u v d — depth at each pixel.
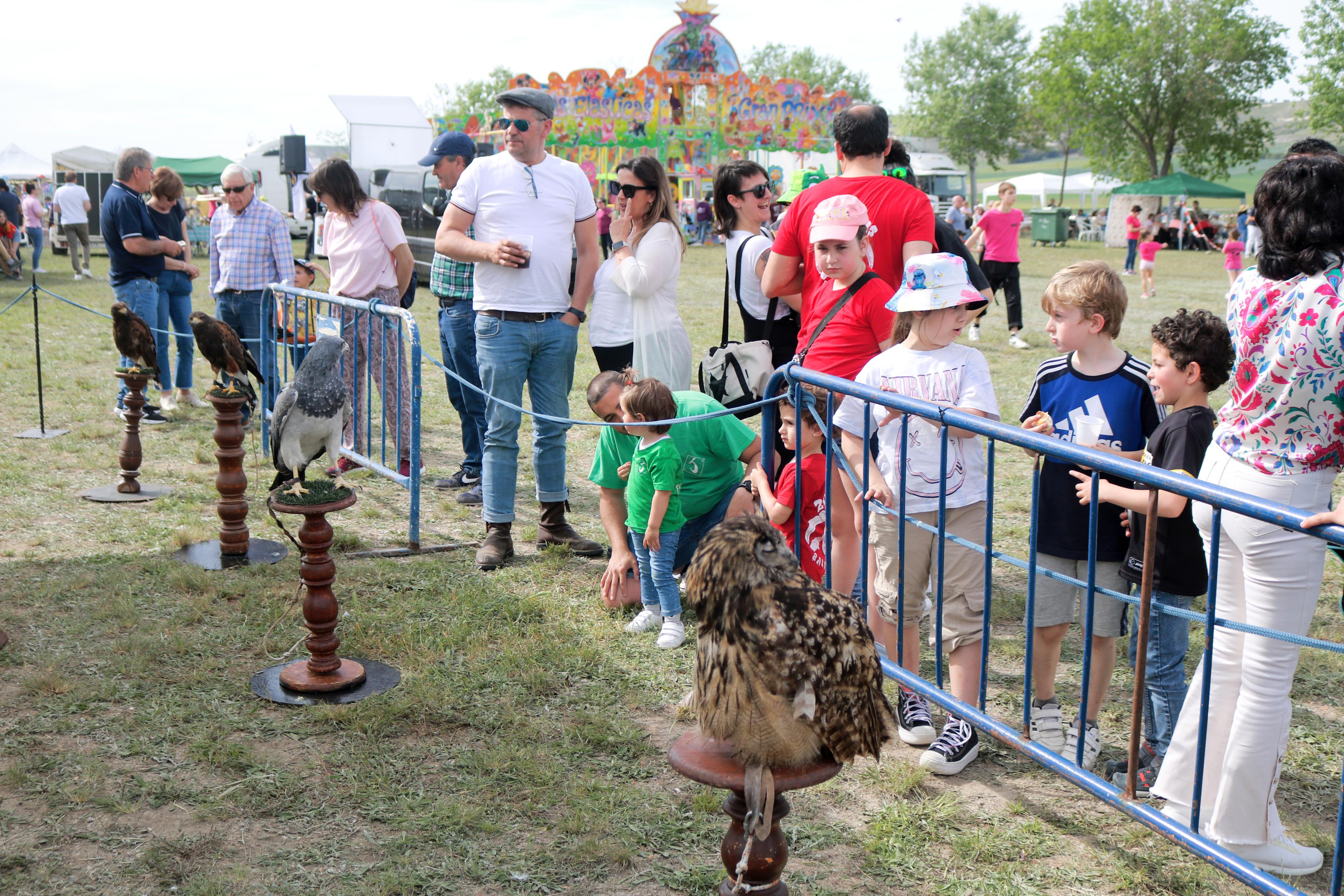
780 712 1.96
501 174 5.25
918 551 3.60
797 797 3.30
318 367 4.25
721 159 36.09
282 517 6.02
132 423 6.36
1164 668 3.27
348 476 7.05
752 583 1.95
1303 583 2.65
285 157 25.91
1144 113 64.81
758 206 5.10
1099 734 3.65
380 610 4.69
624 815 3.13
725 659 1.96
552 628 4.52
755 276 4.96
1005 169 153.12
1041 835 3.08
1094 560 2.77
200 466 7.15
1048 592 3.45
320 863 2.86
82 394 9.38
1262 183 2.58
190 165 33.19
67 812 3.07
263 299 7.25
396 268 6.93
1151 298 19.70
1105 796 2.76
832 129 4.41
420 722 3.69
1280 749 2.76
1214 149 64.88
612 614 4.72
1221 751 2.86
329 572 3.88
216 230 7.81
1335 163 2.45
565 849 2.95
